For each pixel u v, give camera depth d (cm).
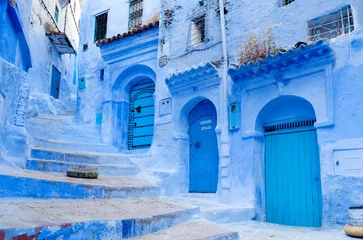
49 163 607
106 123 1095
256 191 682
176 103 890
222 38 795
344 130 557
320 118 590
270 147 705
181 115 880
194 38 907
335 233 503
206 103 862
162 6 1008
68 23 1959
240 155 719
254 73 686
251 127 706
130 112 1135
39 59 1409
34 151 645
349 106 557
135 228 362
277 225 602
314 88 607
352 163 538
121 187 545
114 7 1234
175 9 969
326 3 629
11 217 283
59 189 451
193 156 871
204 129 859
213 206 649
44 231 246
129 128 1125
